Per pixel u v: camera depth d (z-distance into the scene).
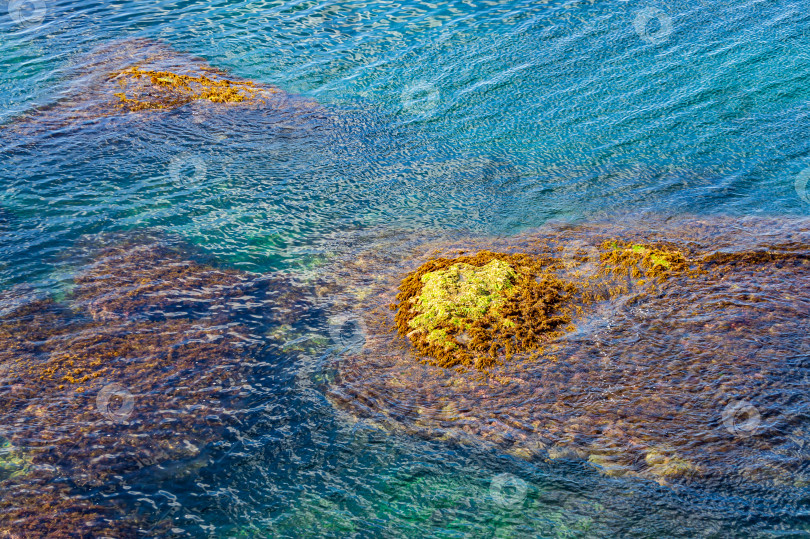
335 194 15.77
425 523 8.05
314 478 8.67
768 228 13.38
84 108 18.33
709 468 8.27
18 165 15.68
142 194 15.12
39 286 12.05
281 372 10.40
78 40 22.45
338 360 10.61
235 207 15.02
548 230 14.02
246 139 17.72
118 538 7.75
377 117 19.09
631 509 7.98
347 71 21.34
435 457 8.89
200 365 10.42
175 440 9.09
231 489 8.48
